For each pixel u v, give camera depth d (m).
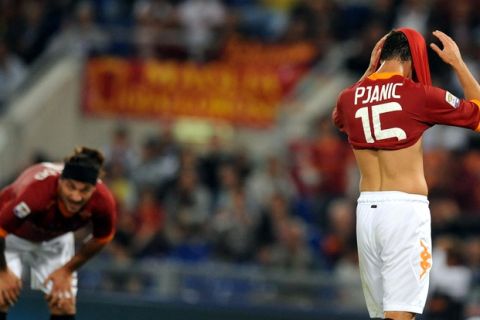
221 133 63.91
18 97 66.31
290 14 67.12
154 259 52.62
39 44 68.00
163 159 58.56
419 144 27.08
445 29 62.12
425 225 26.91
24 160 65.12
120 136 59.88
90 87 65.31
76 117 65.38
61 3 68.62
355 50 64.06
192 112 64.44
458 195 55.53
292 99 63.56
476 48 62.28
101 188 31.12
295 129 62.19
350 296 48.53
